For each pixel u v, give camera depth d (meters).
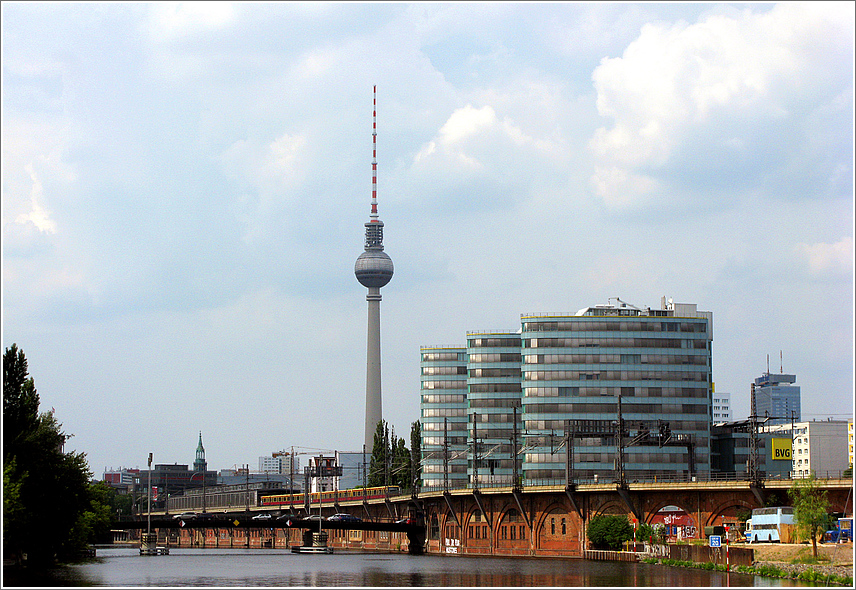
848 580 106.12
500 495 193.25
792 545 128.25
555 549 180.75
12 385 117.25
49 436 120.81
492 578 127.56
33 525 116.94
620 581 116.88
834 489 136.75
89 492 179.50
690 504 158.88
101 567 153.38
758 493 145.62
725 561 128.88
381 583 122.75
